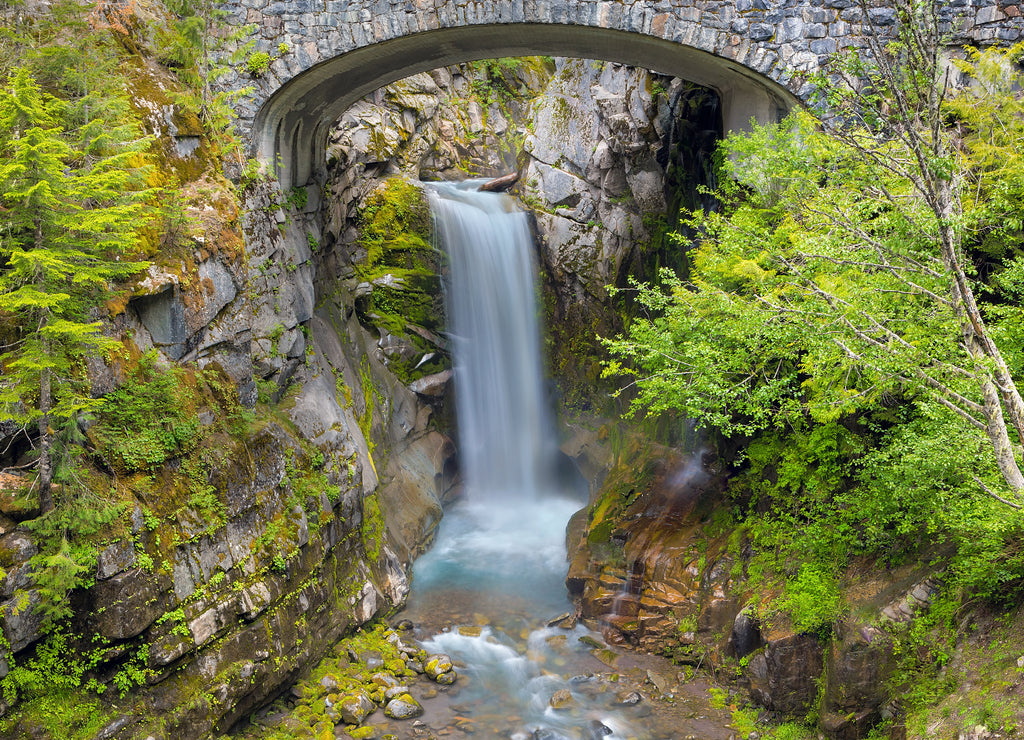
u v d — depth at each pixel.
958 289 7.84
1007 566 9.17
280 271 15.09
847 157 10.07
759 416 10.58
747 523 14.43
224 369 12.23
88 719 9.14
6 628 8.55
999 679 8.57
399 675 13.41
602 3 14.38
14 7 11.64
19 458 9.33
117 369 10.44
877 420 12.21
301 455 13.53
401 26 14.66
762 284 10.29
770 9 14.17
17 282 8.61
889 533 11.35
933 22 7.60
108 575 9.37
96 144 9.77
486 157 28.89
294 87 15.40
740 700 12.52
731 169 13.28
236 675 10.81
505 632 15.20
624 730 12.02
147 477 10.34
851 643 10.58
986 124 11.01
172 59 13.44
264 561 11.75
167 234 11.35
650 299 12.48
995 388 7.64
